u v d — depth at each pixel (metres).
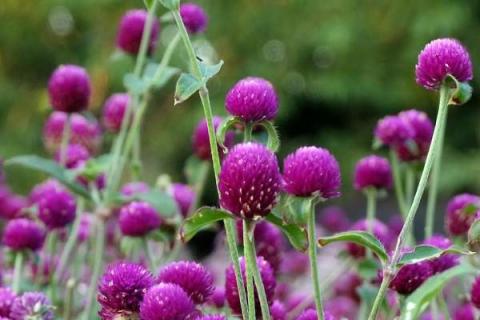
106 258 0.92
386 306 0.76
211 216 0.59
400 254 0.60
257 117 0.63
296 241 0.60
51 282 0.83
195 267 0.64
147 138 2.72
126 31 0.90
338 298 1.00
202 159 0.90
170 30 2.08
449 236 0.79
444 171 2.55
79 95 0.89
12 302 0.70
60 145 1.03
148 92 0.84
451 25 2.55
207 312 0.72
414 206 0.60
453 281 0.82
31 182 2.38
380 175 0.86
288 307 0.91
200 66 0.61
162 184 0.95
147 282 0.62
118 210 0.91
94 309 0.80
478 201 0.79
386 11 2.70
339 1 2.71
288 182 0.59
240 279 0.59
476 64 2.63
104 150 1.43
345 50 2.68
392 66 2.73
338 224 1.27
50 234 0.86
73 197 0.91
